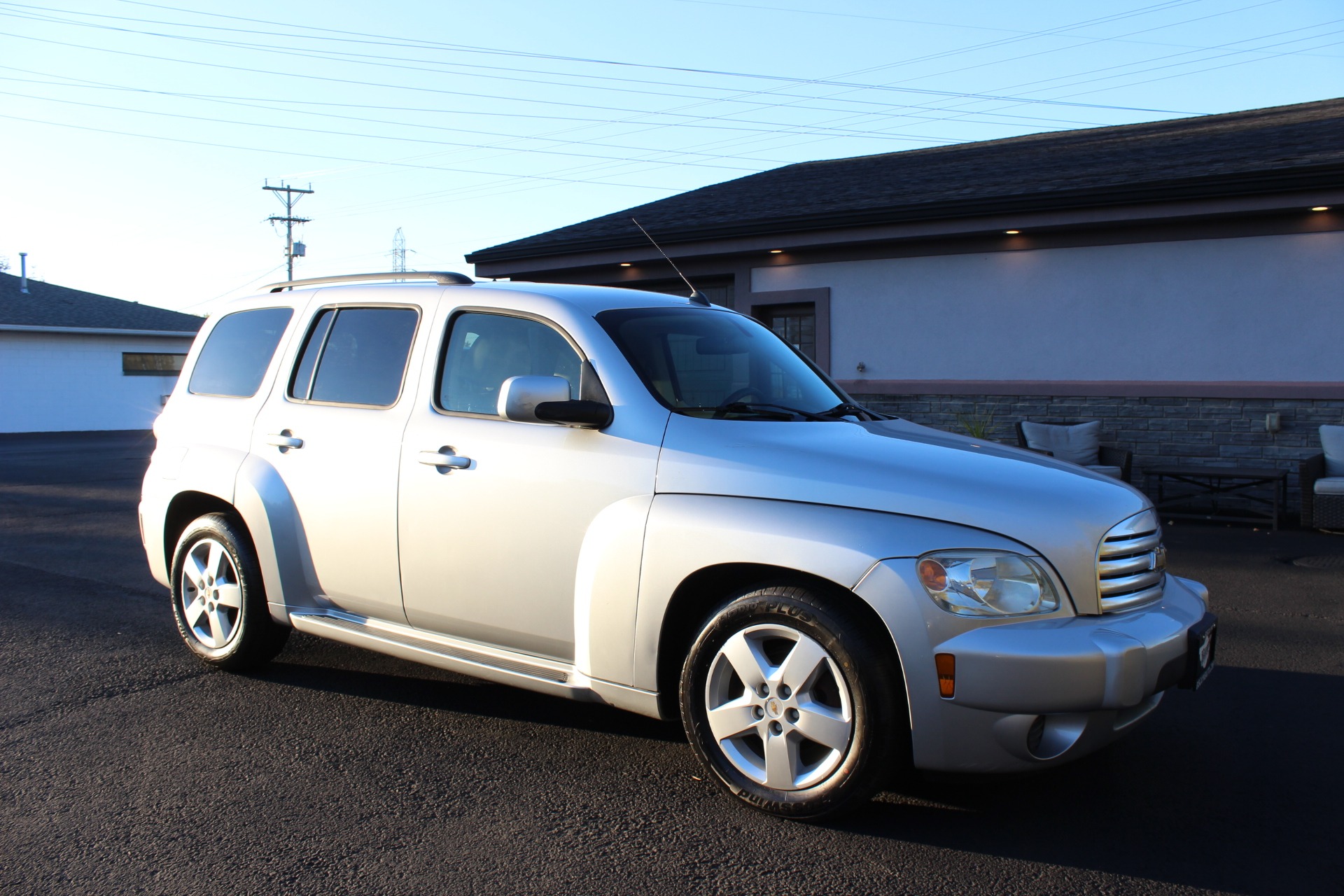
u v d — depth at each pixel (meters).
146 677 4.85
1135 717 3.20
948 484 3.19
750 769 3.31
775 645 3.40
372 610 4.30
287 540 4.50
